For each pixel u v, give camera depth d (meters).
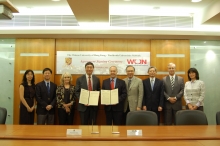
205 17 4.90
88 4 3.86
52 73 5.43
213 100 5.63
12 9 3.41
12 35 5.27
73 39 5.52
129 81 4.83
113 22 5.44
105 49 5.52
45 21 5.44
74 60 5.48
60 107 4.66
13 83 5.51
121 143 2.18
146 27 5.46
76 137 2.33
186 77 5.52
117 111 4.54
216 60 5.66
